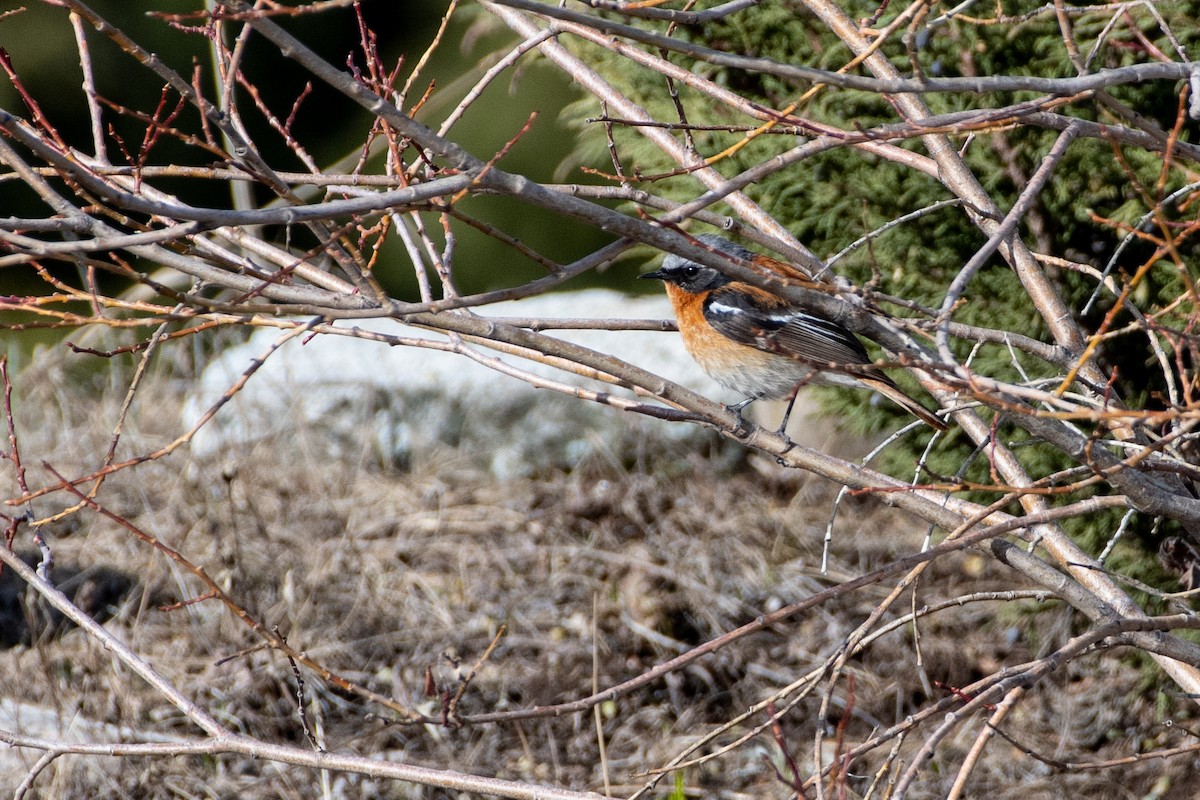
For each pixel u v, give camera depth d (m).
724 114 10.98
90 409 16.47
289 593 12.27
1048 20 9.84
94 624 6.65
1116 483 5.92
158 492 14.50
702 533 14.17
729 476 15.72
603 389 16.42
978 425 7.41
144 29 23.88
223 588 12.11
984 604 12.52
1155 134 5.86
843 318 5.95
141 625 12.15
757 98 11.05
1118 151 5.43
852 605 12.86
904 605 12.69
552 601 13.10
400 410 16.47
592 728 11.40
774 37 10.84
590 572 13.58
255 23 4.70
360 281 5.95
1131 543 10.09
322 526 13.99
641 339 17.73
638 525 14.48
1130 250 9.76
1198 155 5.99
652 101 11.44
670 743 11.05
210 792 10.27
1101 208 10.09
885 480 6.68
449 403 16.45
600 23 4.84
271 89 25.11
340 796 10.37
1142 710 11.02
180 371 18.00
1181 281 9.52
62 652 11.67
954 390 5.18
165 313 5.36
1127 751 10.73
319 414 16.17
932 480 7.98
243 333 19.08
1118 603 6.65
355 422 16.27
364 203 4.85
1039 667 5.60
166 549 6.16
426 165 6.52
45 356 17.42
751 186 10.85
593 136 12.36
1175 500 6.05
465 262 24.27
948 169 7.22
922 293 10.52
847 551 13.96
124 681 11.03
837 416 11.73
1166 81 9.81
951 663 11.88
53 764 10.11
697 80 6.37
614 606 12.89
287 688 11.25
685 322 10.14
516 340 6.35
